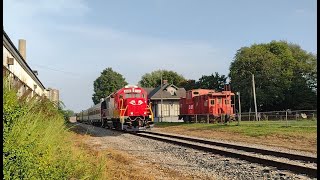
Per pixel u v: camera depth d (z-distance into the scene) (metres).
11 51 17.19
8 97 5.98
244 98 66.75
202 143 21.05
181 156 15.41
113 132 32.59
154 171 11.62
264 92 64.69
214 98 43.88
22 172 5.27
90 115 56.31
